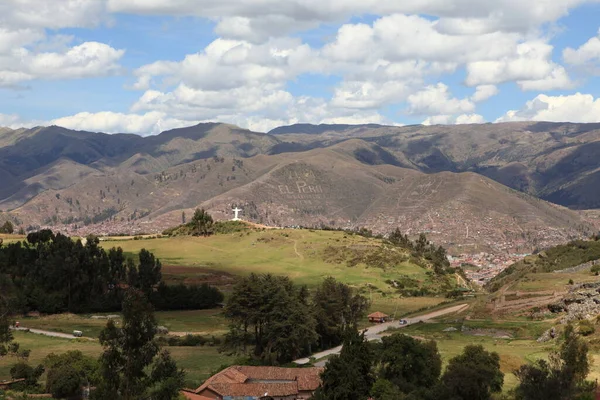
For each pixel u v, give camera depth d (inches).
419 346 3499.0
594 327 4276.6
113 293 7859.3
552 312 5733.3
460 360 3280.0
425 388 3134.8
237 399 3612.2
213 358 4854.8
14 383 3730.3
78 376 3597.4
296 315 4938.5
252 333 5246.1
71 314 7470.5
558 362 3105.3
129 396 2480.3
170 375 2581.2
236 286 5226.4
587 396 2709.2
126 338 2481.5
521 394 2780.5
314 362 4682.6
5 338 3646.7
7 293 7367.1
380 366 3467.0
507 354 3961.6
